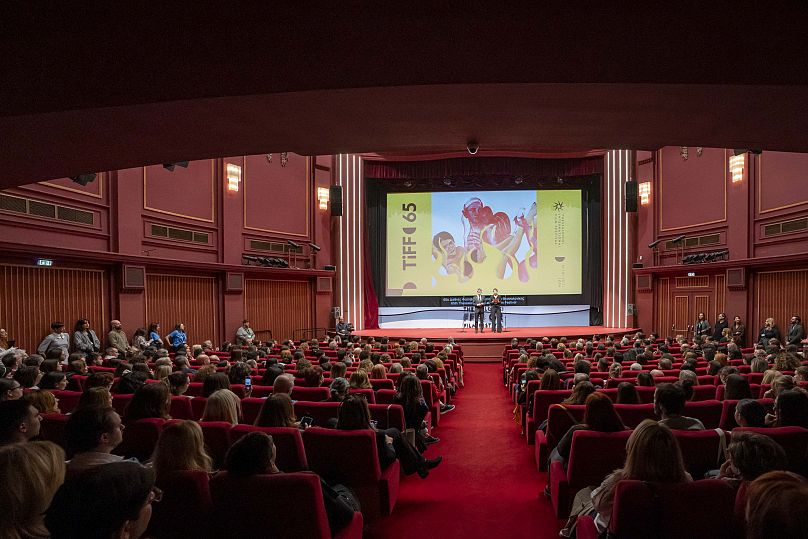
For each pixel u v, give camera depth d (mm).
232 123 4215
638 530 2381
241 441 2615
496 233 20938
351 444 3785
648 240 18828
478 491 4961
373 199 21281
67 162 5164
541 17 3146
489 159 20031
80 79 3486
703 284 16531
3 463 1691
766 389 5516
